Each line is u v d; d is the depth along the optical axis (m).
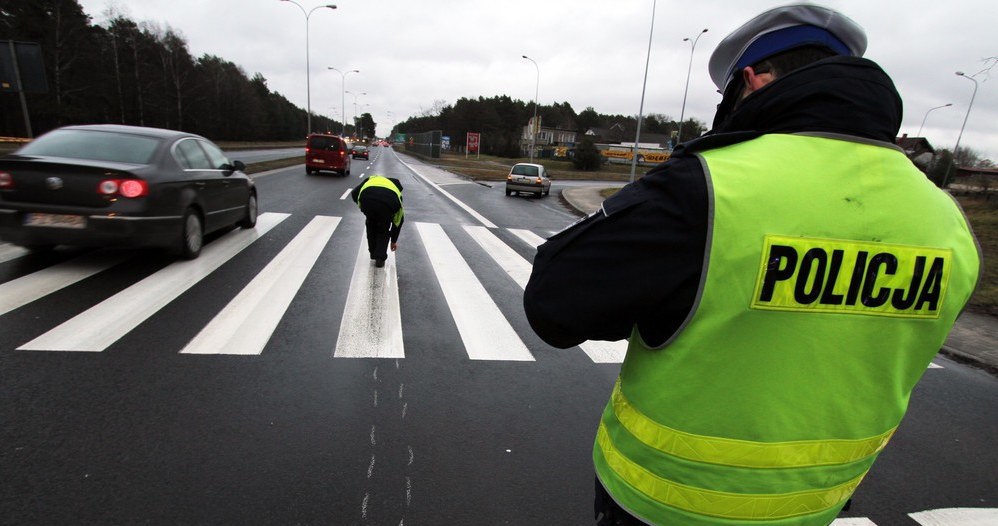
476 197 18.23
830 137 0.89
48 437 2.59
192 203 6.15
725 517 1.00
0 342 3.62
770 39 1.11
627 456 1.08
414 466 2.60
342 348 3.96
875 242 0.86
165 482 2.33
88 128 5.91
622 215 0.93
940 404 3.93
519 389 3.53
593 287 0.96
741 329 0.87
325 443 2.72
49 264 5.61
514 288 6.06
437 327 4.57
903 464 3.01
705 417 0.94
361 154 51.34
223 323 4.25
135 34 48.53
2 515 2.07
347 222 9.77
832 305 0.87
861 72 0.94
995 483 2.86
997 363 4.76
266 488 2.35
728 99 1.24
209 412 2.93
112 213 5.16
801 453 0.94
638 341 1.05
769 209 0.84
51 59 37.88
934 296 0.91
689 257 0.87
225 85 71.56
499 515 2.30
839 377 0.91
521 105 120.38
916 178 0.92
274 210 10.75
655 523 1.05
